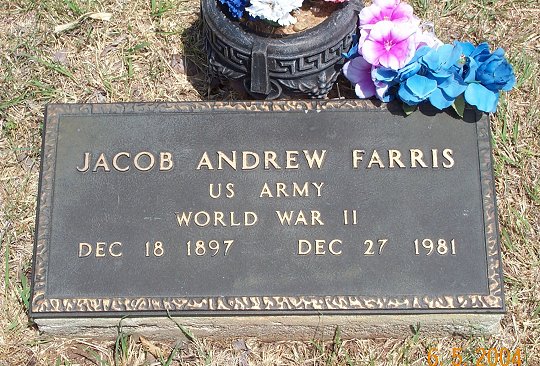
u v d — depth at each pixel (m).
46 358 1.33
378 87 1.34
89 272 1.29
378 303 1.27
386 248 1.29
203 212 1.31
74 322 1.30
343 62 1.38
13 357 1.33
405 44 1.32
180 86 1.52
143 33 1.56
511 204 1.44
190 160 1.34
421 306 1.27
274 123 1.35
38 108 1.51
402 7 1.35
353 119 1.35
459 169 1.33
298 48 1.32
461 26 1.58
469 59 1.33
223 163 1.33
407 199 1.31
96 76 1.53
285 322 1.30
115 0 1.59
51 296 1.29
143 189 1.33
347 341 1.34
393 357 1.33
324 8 1.35
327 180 1.32
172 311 1.28
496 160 1.46
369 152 1.33
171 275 1.29
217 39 1.34
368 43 1.32
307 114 1.35
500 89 1.33
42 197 1.32
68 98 1.52
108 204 1.32
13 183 1.46
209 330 1.32
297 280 1.29
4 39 1.56
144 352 1.34
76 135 1.35
